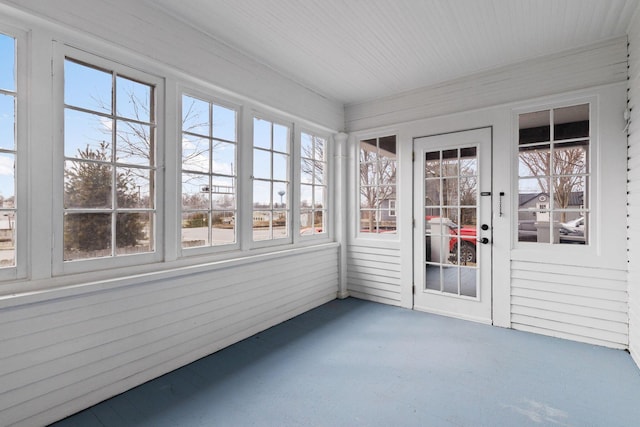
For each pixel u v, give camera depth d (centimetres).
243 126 292
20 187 169
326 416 181
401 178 377
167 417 180
